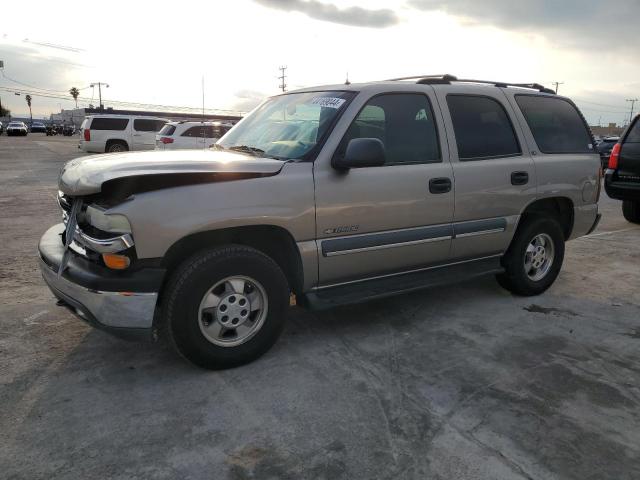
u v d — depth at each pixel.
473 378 3.33
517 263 4.73
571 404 3.05
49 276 3.33
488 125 4.46
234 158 3.43
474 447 2.62
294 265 3.55
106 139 22.05
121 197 2.95
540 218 4.79
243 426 2.76
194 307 3.13
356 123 3.67
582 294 5.08
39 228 7.54
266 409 2.93
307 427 2.77
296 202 3.37
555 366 3.53
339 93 3.89
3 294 4.66
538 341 3.93
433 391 3.16
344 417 2.86
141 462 2.46
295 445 2.62
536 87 5.20
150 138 22.56
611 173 8.65
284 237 3.44
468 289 5.17
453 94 4.28
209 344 3.24
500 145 4.50
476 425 2.81
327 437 2.68
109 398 3.01
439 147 4.10
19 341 3.72
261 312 3.44
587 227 5.30
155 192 2.97
